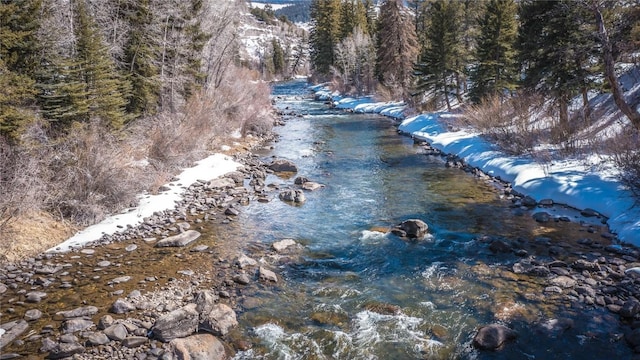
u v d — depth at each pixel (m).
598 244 8.66
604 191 10.91
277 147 21.12
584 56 15.16
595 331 5.76
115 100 13.28
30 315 6.04
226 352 5.48
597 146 13.77
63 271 7.54
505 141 17.08
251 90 29.77
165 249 8.70
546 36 16.80
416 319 6.23
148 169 13.26
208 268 7.87
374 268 8.02
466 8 33.84
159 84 18.72
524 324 6.00
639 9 12.99
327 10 61.47
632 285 6.82
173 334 5.67
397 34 38.81
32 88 9.91
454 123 23.59
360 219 10.86
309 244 9.23
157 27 19.70
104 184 10.56
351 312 6.46
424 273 7.76
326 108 39.94
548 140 16.56
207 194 12.80
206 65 24.88
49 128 10.66
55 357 5.17
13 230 8.38
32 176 9.09
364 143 22.28
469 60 28.53
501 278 7.42
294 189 13.70
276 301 6.78
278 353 5.47
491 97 22.56
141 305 6.43
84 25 12.71
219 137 19.77
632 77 18.28
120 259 8.13
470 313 6.37
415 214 11.19
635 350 5.32
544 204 11.52
